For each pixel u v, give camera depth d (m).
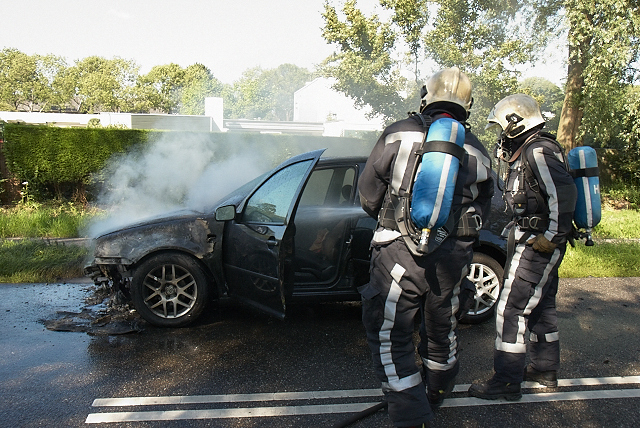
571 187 3.10
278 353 4.08
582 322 5.02
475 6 13.60
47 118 41.59
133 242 4.50
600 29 13.10
